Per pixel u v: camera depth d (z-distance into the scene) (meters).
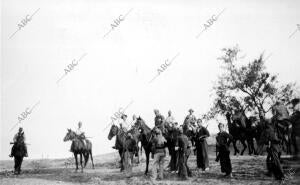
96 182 15.10
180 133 14.79
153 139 14.60
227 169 14.34
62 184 14.87
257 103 30.94
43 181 15.98
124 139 17.23
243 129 20.98
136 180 14.80
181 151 14.62
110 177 16.47
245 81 31.84
